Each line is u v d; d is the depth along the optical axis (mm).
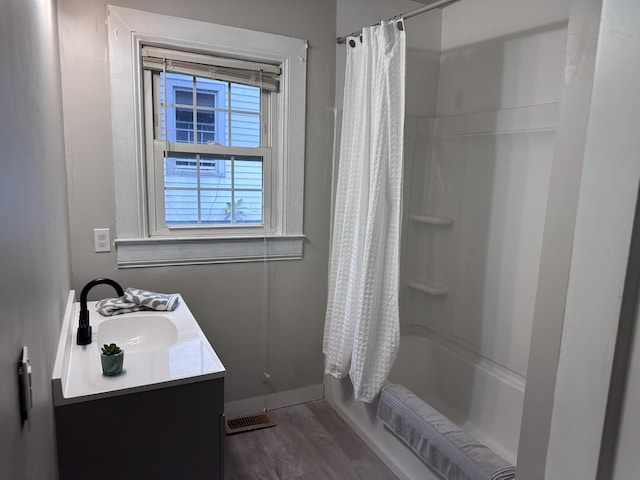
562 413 579
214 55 2146
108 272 2057
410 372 2684
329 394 2580
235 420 2383
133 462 1284
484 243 2389
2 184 535
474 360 2395
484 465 1438
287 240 2424
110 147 1978
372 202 1951
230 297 2336
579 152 940
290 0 2250
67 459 1196
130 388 1242
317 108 2395
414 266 2818
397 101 1909
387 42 1892
